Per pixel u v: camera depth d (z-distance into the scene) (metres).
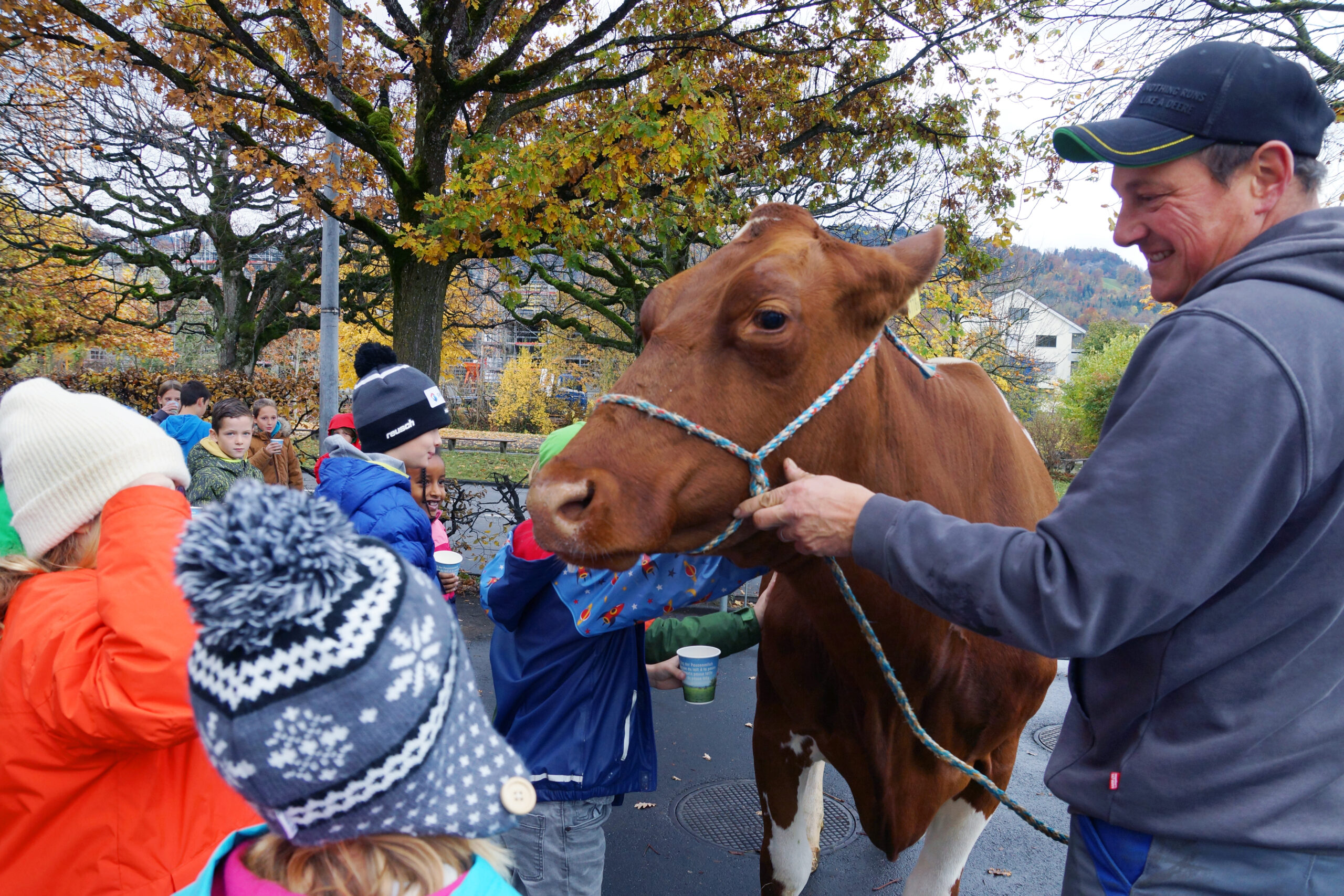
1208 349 1.17
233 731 0.81
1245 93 1.30
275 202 12.09
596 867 2.26
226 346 14.61
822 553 1.48
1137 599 1.16
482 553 8.82
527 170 6.01
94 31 6.75
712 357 1.54
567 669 2.18
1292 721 1.21
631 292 10.63
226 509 0.81
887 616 1.84
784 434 1.56
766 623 2.37
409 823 0.89
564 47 7.37
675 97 6.25
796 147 9.22
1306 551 1.19
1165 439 1.16
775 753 2.53
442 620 0.93
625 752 2.23
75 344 18.14
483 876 0.95
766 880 2.59
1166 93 1.35
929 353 9.73
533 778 2.15
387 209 7.71
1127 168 1.41
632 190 6.50
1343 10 5.47
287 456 7.43
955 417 2.07
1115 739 1.35
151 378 13.23
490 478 15.62
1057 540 1.21
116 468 1.52
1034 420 24.23
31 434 1.51
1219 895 1.25
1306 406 1.13
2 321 15.66
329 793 0.84
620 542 1.44
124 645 1.35
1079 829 1.42
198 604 0.79
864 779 2.22
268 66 6.55
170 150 10.77
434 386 3.27
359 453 3.06
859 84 8.82
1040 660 2.23
